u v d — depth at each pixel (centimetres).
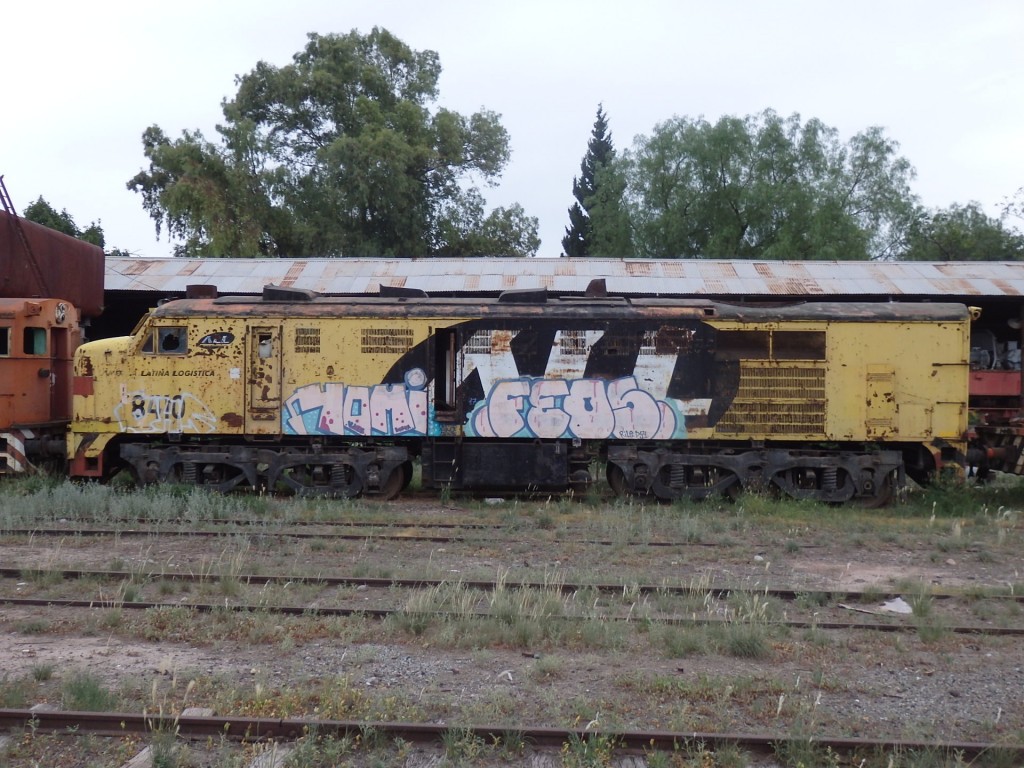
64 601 841
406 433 1524
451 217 4512
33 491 1490
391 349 1528
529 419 1516
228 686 625
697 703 612
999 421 1761
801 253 3994
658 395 1505
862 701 625
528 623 758
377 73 4422
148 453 1532
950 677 678
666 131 4366
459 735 542
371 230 4228
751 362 1500
